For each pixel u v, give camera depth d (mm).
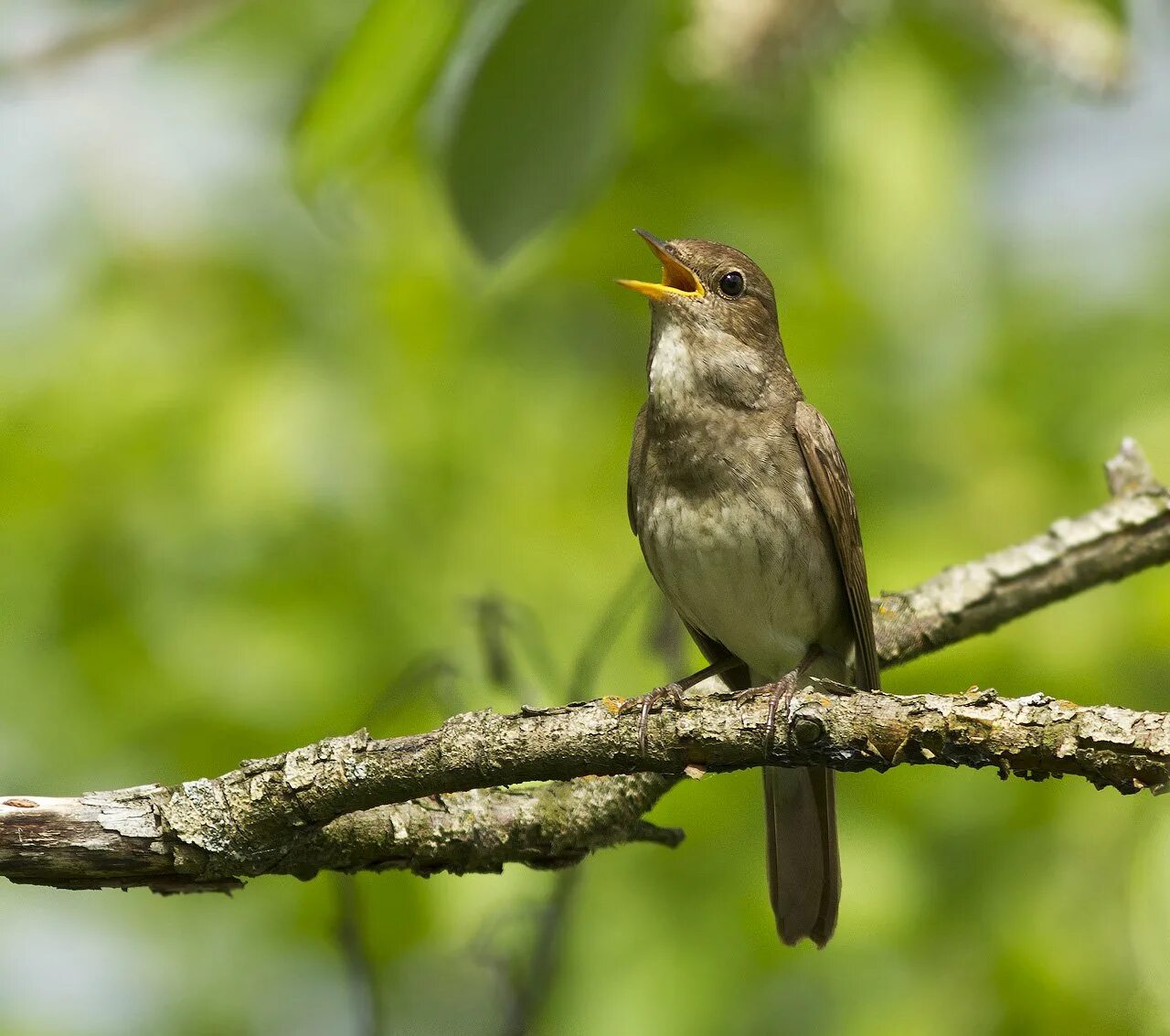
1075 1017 8570
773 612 9016
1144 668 9719
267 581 10359
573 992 9102
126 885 6504
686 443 8977
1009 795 9445
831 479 8914
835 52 8297
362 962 8477
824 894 8469
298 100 11133
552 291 12141
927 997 8945
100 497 10383
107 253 11062
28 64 7672
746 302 9250
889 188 10828
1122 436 10875
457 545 10656
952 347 11695
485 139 6520
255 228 11328
